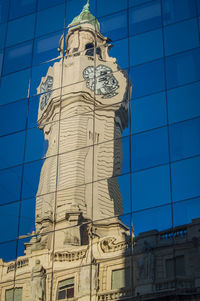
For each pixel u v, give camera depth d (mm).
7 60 50250
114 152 40938
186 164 38062
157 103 41562
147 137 40406
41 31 50500
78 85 45625
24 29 51281
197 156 38094
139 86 43062
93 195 39750
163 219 36469
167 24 44969
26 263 39188
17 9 52812
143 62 44094
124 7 47688
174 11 45281
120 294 35094
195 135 39031
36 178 42812
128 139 40938
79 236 38469
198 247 34500
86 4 49750
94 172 40812
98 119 43219
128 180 39094
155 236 36000
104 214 38562
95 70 45844
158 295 33938
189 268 34000
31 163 43719
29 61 49312
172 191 37344
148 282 34562
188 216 35938
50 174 42312
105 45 46656
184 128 39656
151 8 46406
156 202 37344
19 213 41594
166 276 34281
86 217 39031
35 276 38250
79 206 39719
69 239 38656
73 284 36844
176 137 39500
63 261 38031
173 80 42125
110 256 36688
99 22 48125
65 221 39500
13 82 48750
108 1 48750
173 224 36031
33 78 48250
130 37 45875
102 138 42125
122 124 41969
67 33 49094
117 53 45656
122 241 36875
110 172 40219
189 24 44125
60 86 46344
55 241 39062
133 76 43781
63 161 42375
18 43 50781
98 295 35688
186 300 33188
